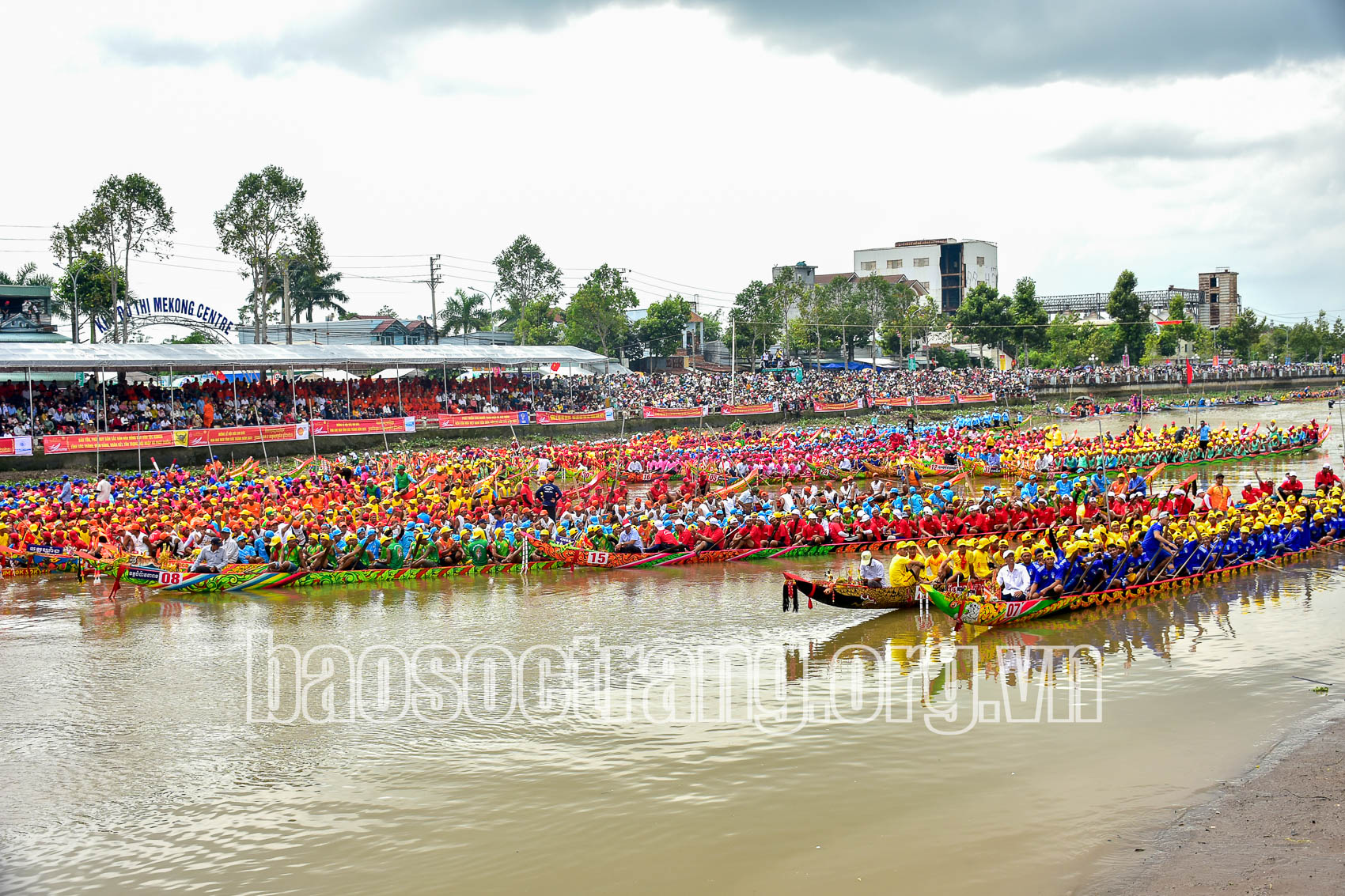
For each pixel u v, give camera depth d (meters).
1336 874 14.75
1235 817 16.97
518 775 19.16
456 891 15.21
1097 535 32.22
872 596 29.94
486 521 41.94
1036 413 119.62
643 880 15.40
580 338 129.25
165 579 34.38
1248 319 191.25
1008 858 15.85
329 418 78.88
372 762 19.88
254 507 41.84
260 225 92.25
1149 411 119.12
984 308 150.88
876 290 153.38
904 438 76.00
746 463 64.38
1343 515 39.88
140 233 87.00
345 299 142.38
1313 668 25.06
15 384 69.44
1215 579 34.66
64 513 41.75
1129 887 14.81
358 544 35.88
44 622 31.06
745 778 18.91
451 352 87.69
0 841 17.02
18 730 21.83
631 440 84.12
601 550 38.75
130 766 19.88
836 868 15.63
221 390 78.38
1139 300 163.75
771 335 143.62
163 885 15.56
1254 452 73.31
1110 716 21.89
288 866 16.06
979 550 30.28
